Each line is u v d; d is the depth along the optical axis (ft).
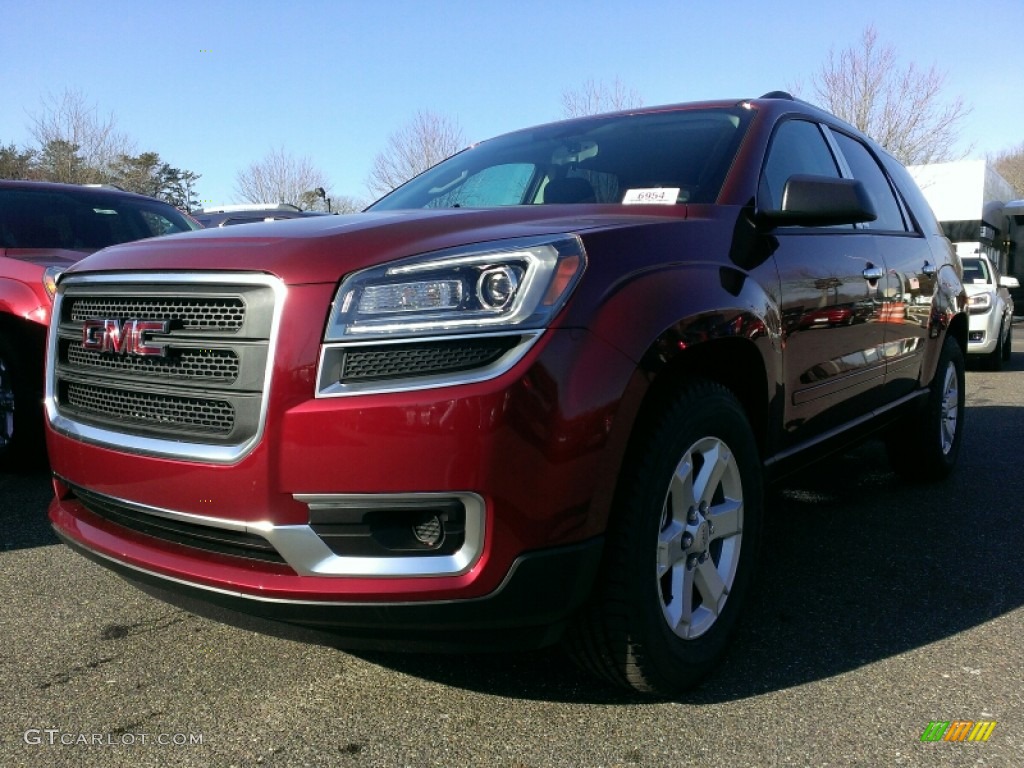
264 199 107.76
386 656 8.76
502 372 6.21
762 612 9.81
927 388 14.23
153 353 7.09
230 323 6.78
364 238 6.91
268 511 6.46
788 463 9.80
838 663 8.54
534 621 6.52
